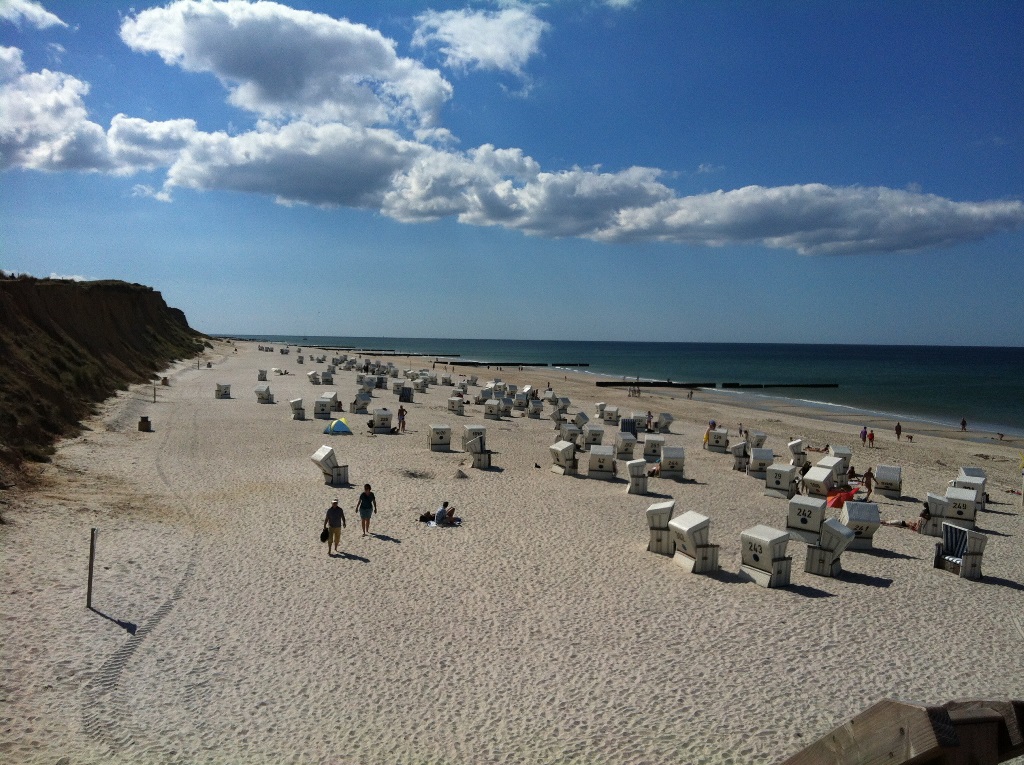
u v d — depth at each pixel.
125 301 74.25
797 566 18.28
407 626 13.71
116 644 12.22
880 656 12.93
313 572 16.41
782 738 10.12
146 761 9.23
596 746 9.89
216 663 11.91
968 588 17.03
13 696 10.37
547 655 12.64
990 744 3.03
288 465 28.61
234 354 108.31
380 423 38.22
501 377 100.00
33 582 14.21
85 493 21.00
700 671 12.15
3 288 40.44
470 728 10.30
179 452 29.50
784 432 50.09
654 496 26.05
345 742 9.87
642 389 89.81
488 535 20.03
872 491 29.09
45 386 31.83
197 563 16.44
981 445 49.44
